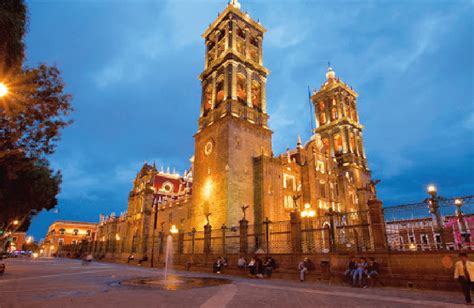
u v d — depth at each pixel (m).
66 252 108.69
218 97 57.22
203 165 51.38
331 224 23.23
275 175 48.81
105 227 94.38
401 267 18.16
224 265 30.41
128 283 19.84
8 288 16.81
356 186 64.94
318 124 80.69
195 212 49.66
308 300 13.26
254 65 57.34
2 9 12.03
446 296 14.41
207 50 63.78
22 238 127.94
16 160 18.78
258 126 52.19
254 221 45.34
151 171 76.31
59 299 12.98
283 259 25.59
